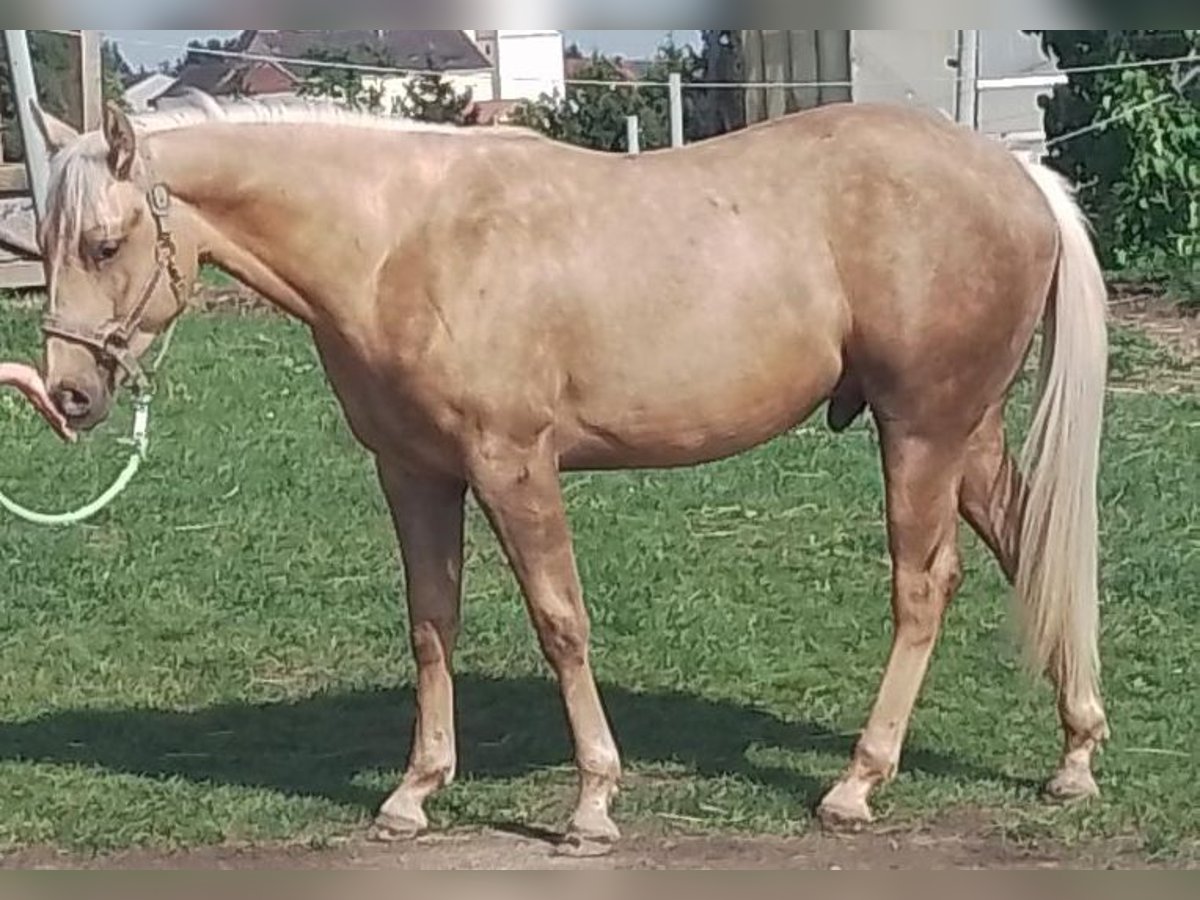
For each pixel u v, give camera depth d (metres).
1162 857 4.40
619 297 4.30
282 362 12.12
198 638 6.54
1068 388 4.58
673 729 5.48
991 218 4.45
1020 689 5.68
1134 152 13.65
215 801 4.96
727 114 17.11
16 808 4.93
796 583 6.96
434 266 4.26
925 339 4.43
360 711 5.81
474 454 4.29
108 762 5.34
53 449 9.50
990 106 15.84
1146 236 13.90
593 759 4.49
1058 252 4.60
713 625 6.46
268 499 8.47
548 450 4.34
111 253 4.15
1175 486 8.27
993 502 4.82
